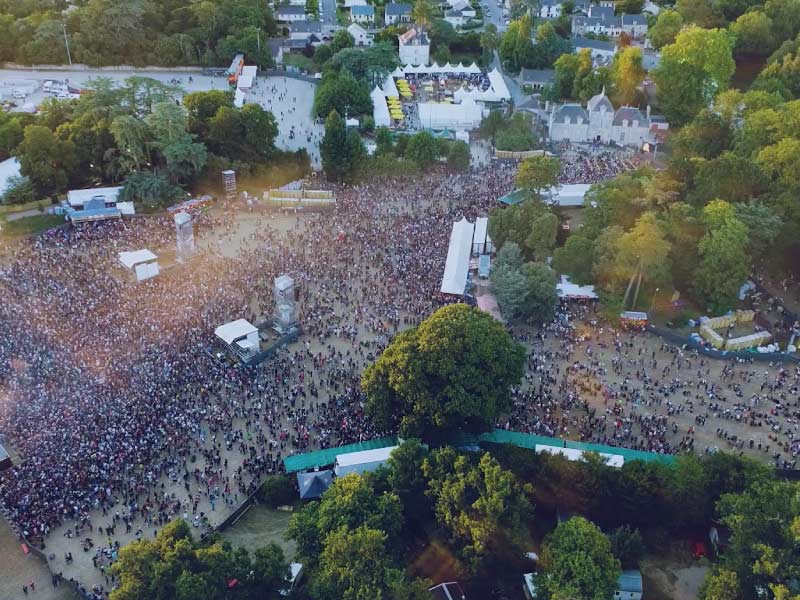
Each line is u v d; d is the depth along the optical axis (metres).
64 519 117.56
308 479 124.06
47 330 157.38
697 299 181.25
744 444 139.00
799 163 196.25
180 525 103.62
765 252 197.38
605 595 99.56
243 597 99.12
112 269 184.12
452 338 132.38
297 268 187.88
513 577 113.00
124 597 93.12
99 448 127.38
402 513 117.50
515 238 193.00
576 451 129.50
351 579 97.81
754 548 101.75
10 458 124.38
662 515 120.50
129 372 146.38
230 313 168.62
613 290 176.75
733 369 161.25
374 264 190.75
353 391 146.38
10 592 107.81
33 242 196.38
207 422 137.00
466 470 115.25
